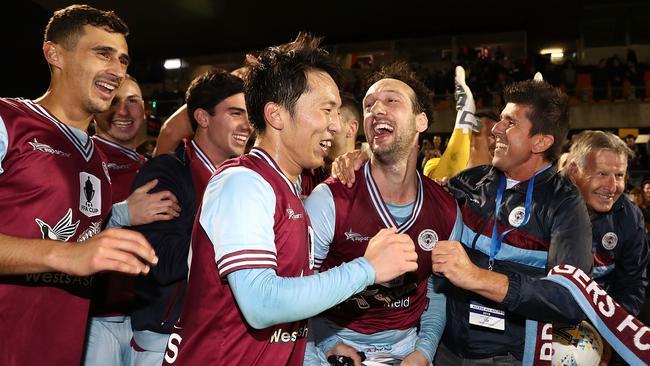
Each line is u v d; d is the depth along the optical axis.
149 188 2.17
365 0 16.27
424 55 18.55
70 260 1.39
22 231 1.69
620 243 2.66
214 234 1.38
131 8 16.50
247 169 1.45
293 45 1.59
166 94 16.20
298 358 1.65
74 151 1.84
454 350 2.26
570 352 2.30
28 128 1.73
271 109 1.53
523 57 17.70
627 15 16.88
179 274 2.09
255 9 16.88
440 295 2.28
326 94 1.52
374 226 2.06
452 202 2.19
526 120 2.14
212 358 1.46
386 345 2.21
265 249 1.35
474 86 15.98
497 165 2.21
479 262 2.15
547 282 1.85
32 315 1.75
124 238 1.40
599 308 1.84
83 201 1.85
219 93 2.41
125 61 1.96
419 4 16.44
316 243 2.05
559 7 16.47
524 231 2.09
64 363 1.85
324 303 1.33
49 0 14.23
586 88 14.24
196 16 17.20
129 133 3.04
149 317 2.20
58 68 1.86
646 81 15.23
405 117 2.02
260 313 1.31
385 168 2.06
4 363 1.70
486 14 17.02
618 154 2.58
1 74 5.96
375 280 1.41
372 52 18.95
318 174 2.86
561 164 3.15
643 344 1.80
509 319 2.10
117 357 2.54
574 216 2.01
